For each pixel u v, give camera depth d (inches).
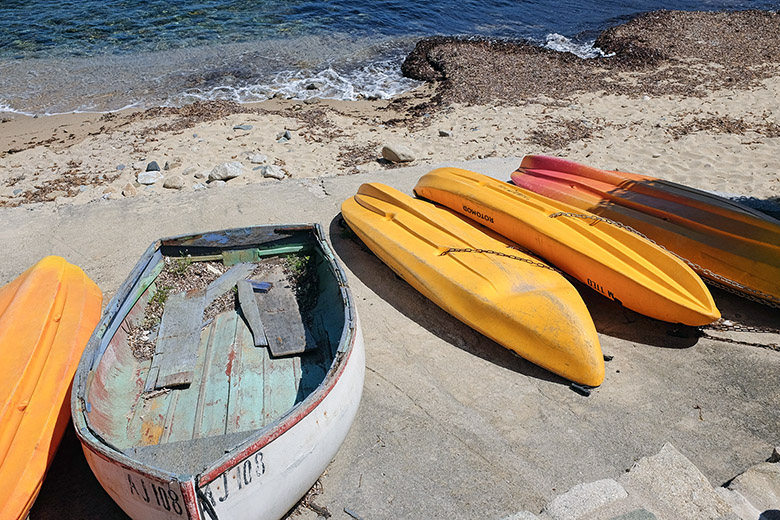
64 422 167.9
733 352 210.5
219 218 305.6
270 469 135.4
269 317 215.9
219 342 205.5
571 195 288.0
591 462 167.8
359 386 169.8
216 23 677.9
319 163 372.5
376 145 400.2
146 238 289.6
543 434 177.3
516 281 216.7
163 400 181.0
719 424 180.9
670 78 510.3
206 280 236.5
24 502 146.3
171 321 213.0
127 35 639.1
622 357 209.2
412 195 320.5
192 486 120.5
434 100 483.5
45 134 430.9
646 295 213.6
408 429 180.1
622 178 289.6
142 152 388.8
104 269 266.7
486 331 209.2
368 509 155.6
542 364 197.8
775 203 305.7
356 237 286.4
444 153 385.7
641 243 233.9
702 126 409.4
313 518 153.7
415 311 234.4
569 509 146.7
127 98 495.2
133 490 131.6
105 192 338.6
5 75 540.4
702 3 816.9
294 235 244.8
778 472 156.2
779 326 223.6
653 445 173.0
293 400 180.5
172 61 573.3
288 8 731.4
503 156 378.9
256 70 553.3
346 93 505.7
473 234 252.4
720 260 234.7
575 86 501.4
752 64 536.7
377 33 657.6
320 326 213.3
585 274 232.1
